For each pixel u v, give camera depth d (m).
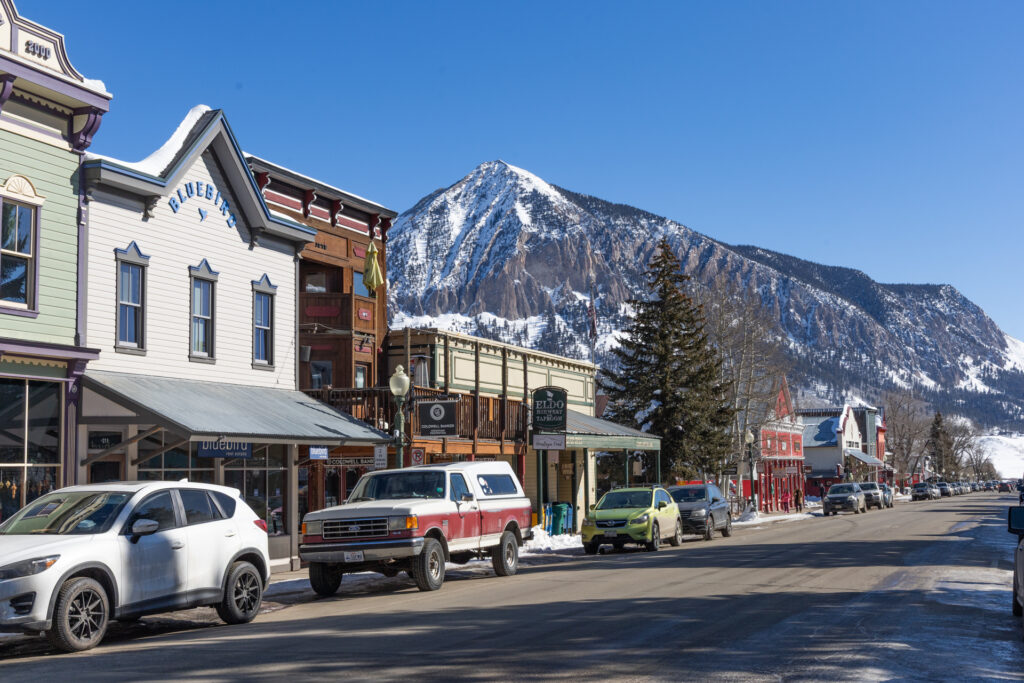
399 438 21.92
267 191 27.72
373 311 30.86
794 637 11.13
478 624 12.36
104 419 18.42
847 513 58.50
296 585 18.83
